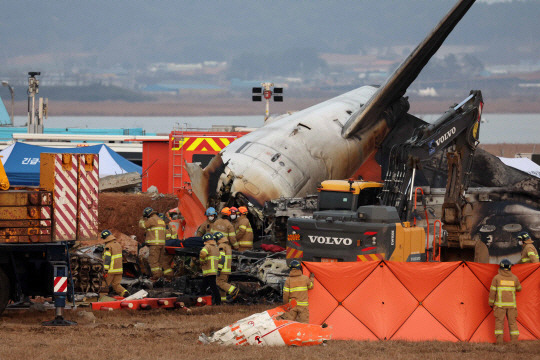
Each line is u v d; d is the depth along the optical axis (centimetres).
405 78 9850
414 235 6988
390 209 6725
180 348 4941
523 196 8925
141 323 5866
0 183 5659
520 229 8869
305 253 6881
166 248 7962
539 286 5644
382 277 5588
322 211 7106
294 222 6962
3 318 5997
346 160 10206
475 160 9944
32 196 5641
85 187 5988
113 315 6294
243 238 8150
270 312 5291
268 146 9562
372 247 6581
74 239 5891
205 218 9094
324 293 5591
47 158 5741
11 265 5803
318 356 4781
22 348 4775
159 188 14962
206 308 6706
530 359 4834
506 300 5431
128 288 7456
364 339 5519
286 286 5431
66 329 5566
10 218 5612
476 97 7962
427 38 9250
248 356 4744
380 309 5566
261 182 9069
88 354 4681
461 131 7856
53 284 5756
